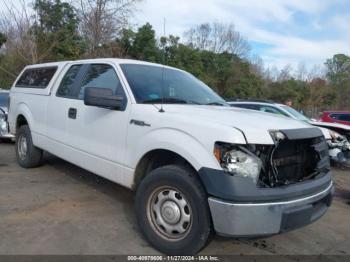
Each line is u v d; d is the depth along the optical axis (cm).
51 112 585
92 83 514
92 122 485
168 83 494
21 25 2097
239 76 4128
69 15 2303
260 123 367
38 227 436
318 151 390
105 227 444
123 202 534
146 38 2756
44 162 743
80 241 404
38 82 659
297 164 382
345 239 455
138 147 411
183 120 371
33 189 577
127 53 2702
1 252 372
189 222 360
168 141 373
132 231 436
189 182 352
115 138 446
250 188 326
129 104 437
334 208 585
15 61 2261
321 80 5278
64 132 547
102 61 517
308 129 391
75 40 2305
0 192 557
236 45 4784
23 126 688
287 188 345
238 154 331
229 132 335
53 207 503
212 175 333
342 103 5362
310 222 369
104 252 382
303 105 4900
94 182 624
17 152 711
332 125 947
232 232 328
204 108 430
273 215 333
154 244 385
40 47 2153
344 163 857
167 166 378
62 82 584
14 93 723
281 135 354
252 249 407
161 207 382
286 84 4862
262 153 345
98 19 2192
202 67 3747
